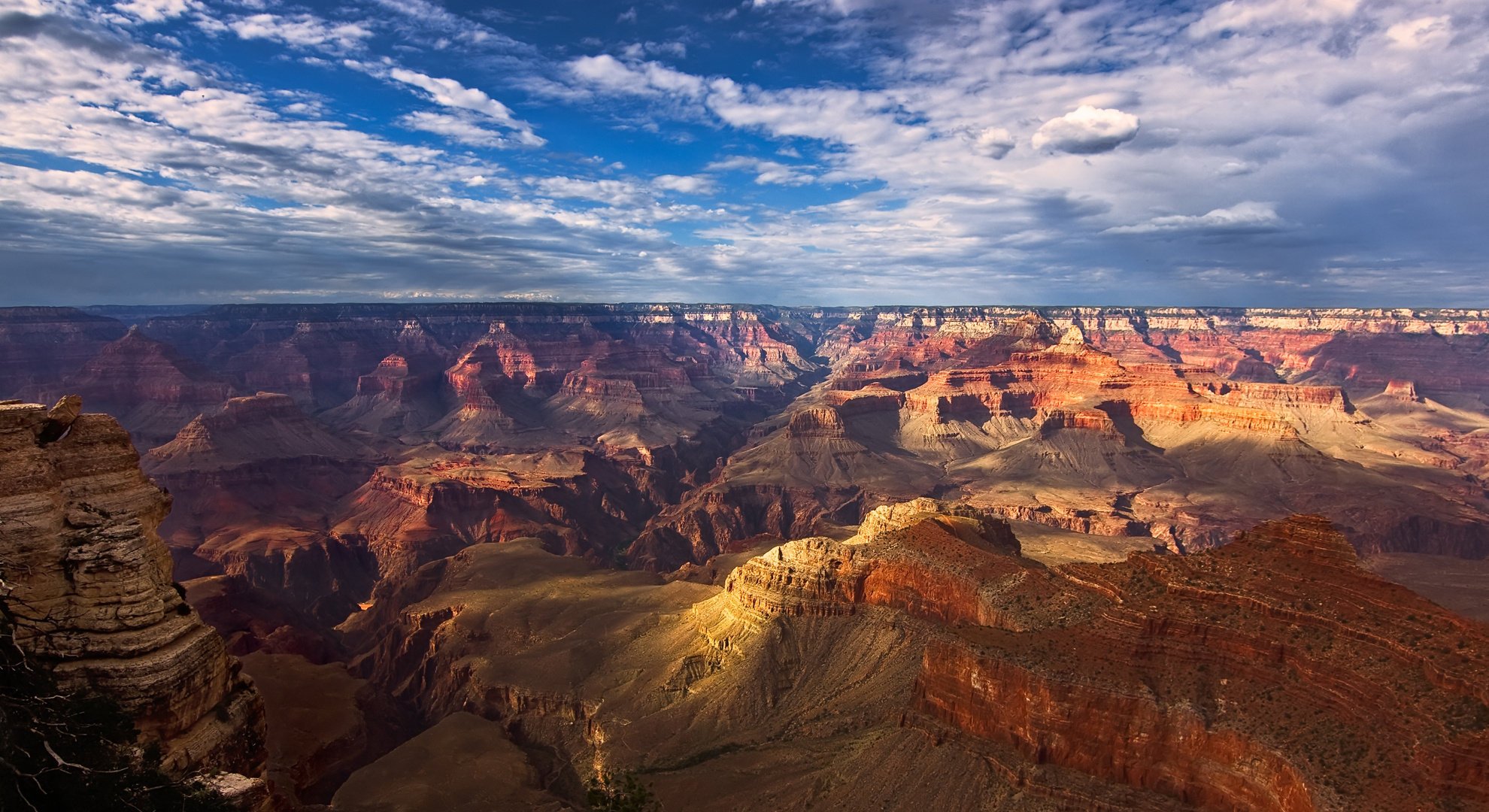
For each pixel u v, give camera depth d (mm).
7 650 43812
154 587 49750
